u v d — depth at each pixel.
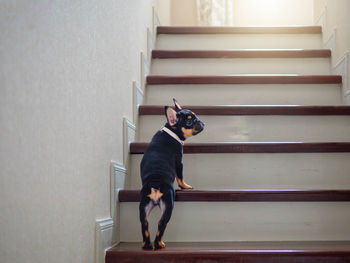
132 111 2.48
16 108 0.99
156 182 1.75
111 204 1.90
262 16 4.61
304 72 3.12
